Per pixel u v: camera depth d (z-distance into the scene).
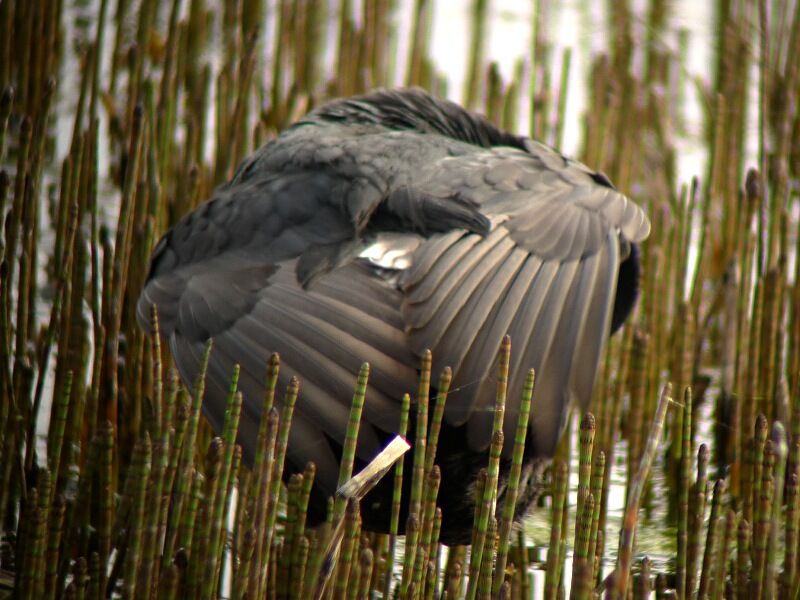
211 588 6.25
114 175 14.84
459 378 6.41
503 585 6.00
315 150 8.12
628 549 5.79
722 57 18.02
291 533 6.36
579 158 14.44
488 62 19.19
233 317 6.77
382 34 16.36
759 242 11.00
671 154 15.85
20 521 7.86
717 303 11.93
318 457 6.30
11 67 14.79
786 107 11.36
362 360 6.45
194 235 7.55
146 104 11.42
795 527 7.05
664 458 10.95
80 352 9.08
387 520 7.15
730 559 8.22
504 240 6.99
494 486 6.12
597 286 6.81
